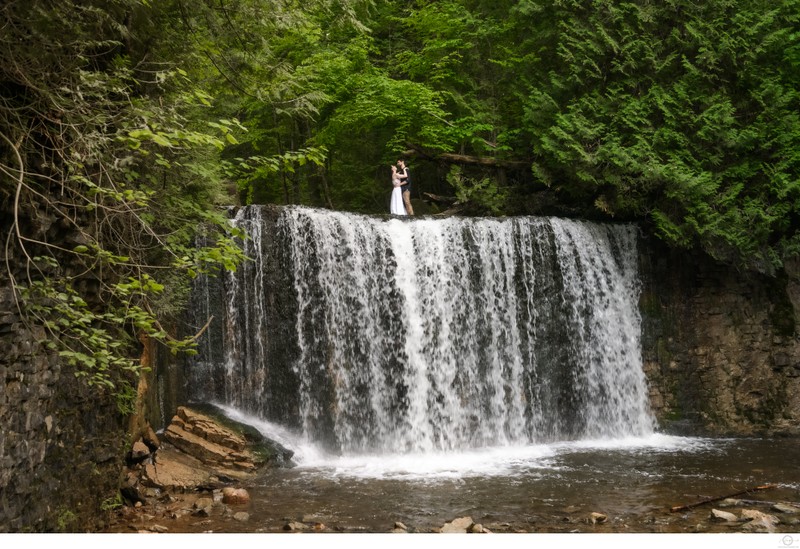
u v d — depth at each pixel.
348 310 13.98
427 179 23.80
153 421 11.69
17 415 5.64
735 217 15.17
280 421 13.22
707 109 15.55
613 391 15.66
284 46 17.16
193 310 13.07
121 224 7.88
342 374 13.73
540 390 15.02
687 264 16.42
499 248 15.06
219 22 8.39
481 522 8.58
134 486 9.48
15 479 5.62
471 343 14.65
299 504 9.47
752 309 16.03
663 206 15.74
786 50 16.11
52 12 5.70
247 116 20.47
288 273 13.65
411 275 14.45
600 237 16.03
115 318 6.21
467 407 14.40
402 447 13.77
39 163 6.11
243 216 13.67
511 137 18.84
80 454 7.19
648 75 16.38
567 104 17.11
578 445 14.29
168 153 8.51
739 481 10.72
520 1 17.70
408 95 19.36
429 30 20.77
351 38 20.05
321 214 14.09
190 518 8.75
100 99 6.42
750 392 15.82
